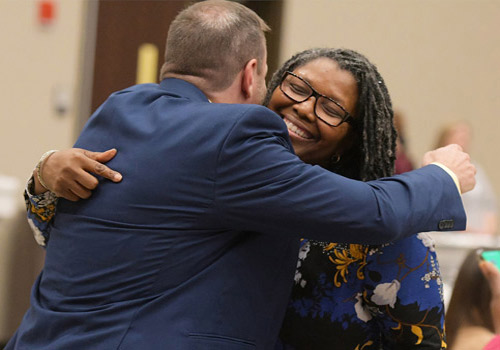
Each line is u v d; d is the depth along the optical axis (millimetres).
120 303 2869
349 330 3355
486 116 12578
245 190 2852
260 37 3283
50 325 2953
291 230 2896
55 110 9797
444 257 8031
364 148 3412
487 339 4102
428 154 3318
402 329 3289
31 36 9609
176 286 2889
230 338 2869
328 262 3377
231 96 3223
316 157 3447
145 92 3191
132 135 3041
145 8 10648
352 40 11789
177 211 2891
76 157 3027
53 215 3334
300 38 11523
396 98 12117
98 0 10320
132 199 2934
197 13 3240
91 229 2994
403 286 3266
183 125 2963
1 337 8836
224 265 2916
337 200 2838
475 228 9273
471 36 12406
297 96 3381
